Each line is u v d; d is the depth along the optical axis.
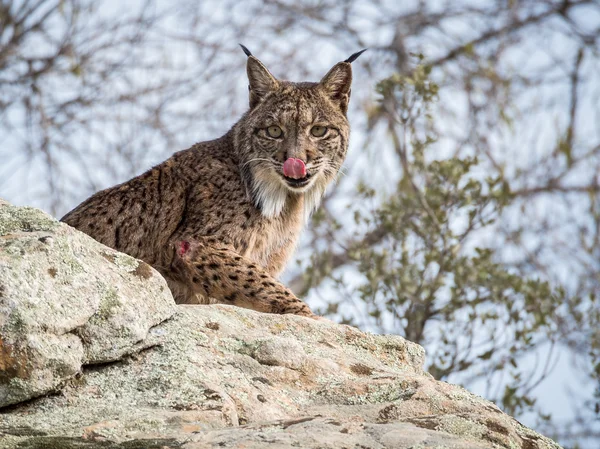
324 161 15.04
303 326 10.14
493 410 8.88
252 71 15.27
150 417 7.75
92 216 14.05
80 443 7.25
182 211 14.34
